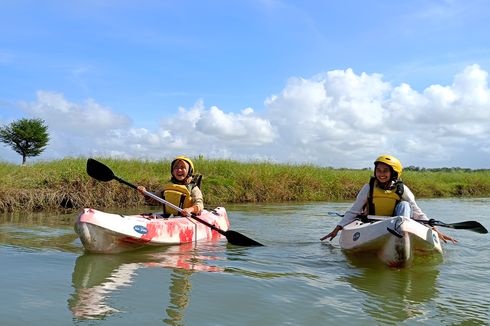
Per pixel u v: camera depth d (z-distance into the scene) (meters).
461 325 2.97
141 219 5.63
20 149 44.56
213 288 3.69
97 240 5.01
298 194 15.06
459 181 21.83
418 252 5.05
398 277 4.25
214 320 2.96
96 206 10.52
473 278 4.25
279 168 16.16
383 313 3.18
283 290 3.68
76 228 5.00
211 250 5.54
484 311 3.26
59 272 4.14
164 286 3.72
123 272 4.20
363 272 4.44
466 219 9.73
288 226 8.05
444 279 4.20
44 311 3.06
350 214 5.89
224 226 7.33
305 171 16.39
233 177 14.50
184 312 3.10
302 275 4.23
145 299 3.36
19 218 8.23
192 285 3.76
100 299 3.35
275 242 6.29
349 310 3.22
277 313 3.12
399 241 4.57
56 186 10.59
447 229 8.00
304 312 3.16
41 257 4.80
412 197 5.82
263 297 3.47
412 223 4.78
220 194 13.32
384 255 4.80
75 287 3.65
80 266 4.41
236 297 3.45
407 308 3.30
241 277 4.07
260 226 8.03
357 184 16.77
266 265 4.66
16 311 3.04
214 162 15.77
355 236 5.34
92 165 6.32
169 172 14.48
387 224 4.79
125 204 10.98
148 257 4.96
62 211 9.62
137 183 11.55
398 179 5.81
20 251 5.10
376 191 5.75
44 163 13.26
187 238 6.14
